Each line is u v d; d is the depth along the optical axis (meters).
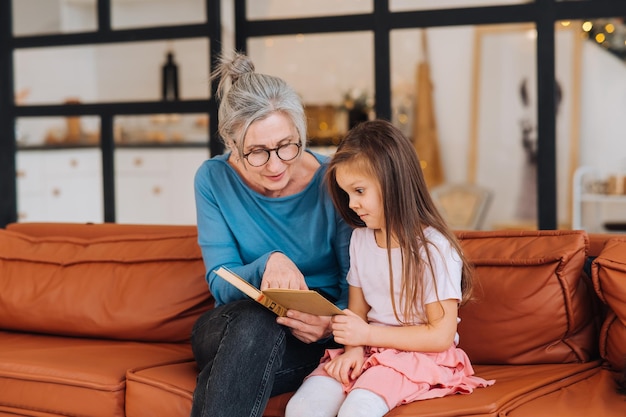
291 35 3.68
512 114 6.52
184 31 3.82
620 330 2.17
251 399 1.97
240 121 2.09
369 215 2.10
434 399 1.93
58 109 4.04
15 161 4.15
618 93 6.19
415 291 2.04
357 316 2.04
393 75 6.77
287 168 2.17
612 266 2.17
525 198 6.51
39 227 3.28
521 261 2.31
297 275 2.11
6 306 2.91
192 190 5.88
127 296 2.76
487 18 3.36
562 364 2.26
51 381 2.32
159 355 2.49
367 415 1.84
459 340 2.32
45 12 4.19
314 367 2.21
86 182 5.94
